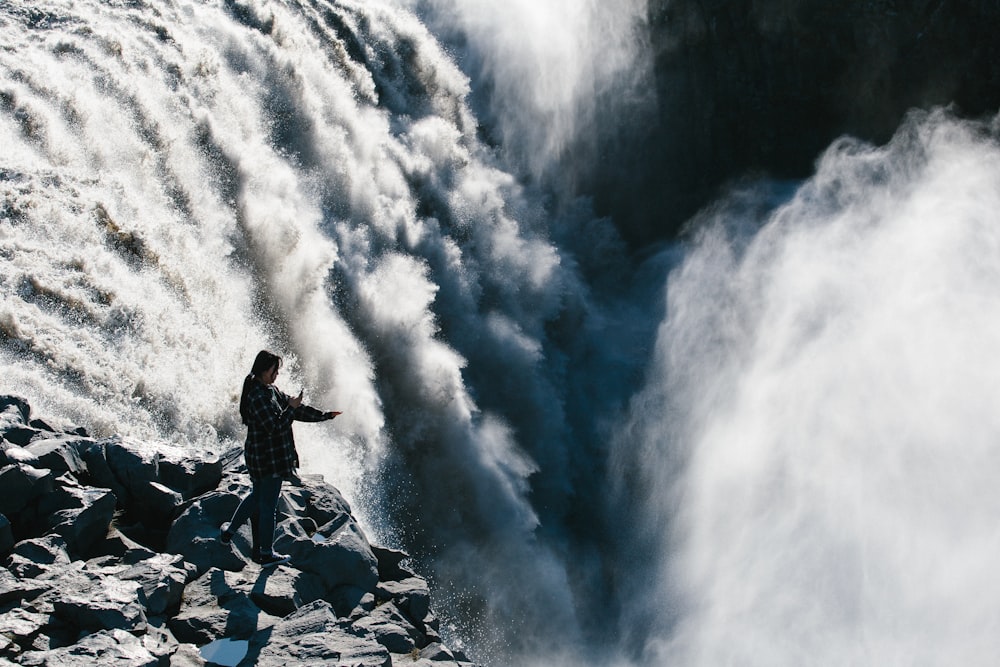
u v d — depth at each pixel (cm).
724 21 3403
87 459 996
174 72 2142
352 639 812
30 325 1361
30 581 794
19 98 1730
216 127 2142
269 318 2053
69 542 869
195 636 798
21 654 699
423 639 918
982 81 3306
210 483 1028
